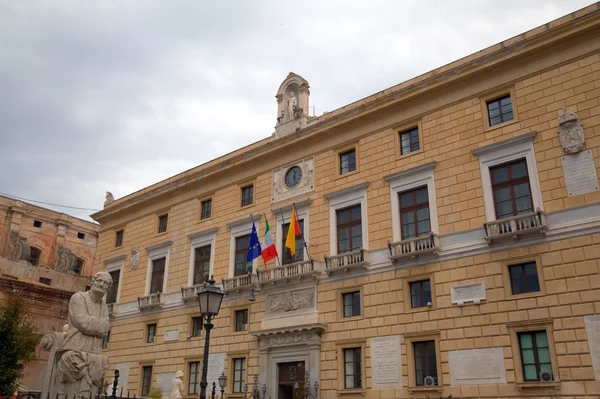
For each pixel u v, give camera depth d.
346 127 25.97
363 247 23.36
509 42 21.69
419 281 21.56
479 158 21.34
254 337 25.59
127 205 35.97
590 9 19.86
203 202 32.06
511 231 19.36
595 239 17.88
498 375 18.33
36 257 47.19
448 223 21.34
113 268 35.59
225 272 28.56
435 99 23.44
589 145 18.88
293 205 25.81
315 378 22.59
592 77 19.55
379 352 21.39
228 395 25.41
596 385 16.44
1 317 14.59
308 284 24.47
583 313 17.34
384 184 23.75
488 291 19.47
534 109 20.55
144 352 30.50
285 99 29.66
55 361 11.02
